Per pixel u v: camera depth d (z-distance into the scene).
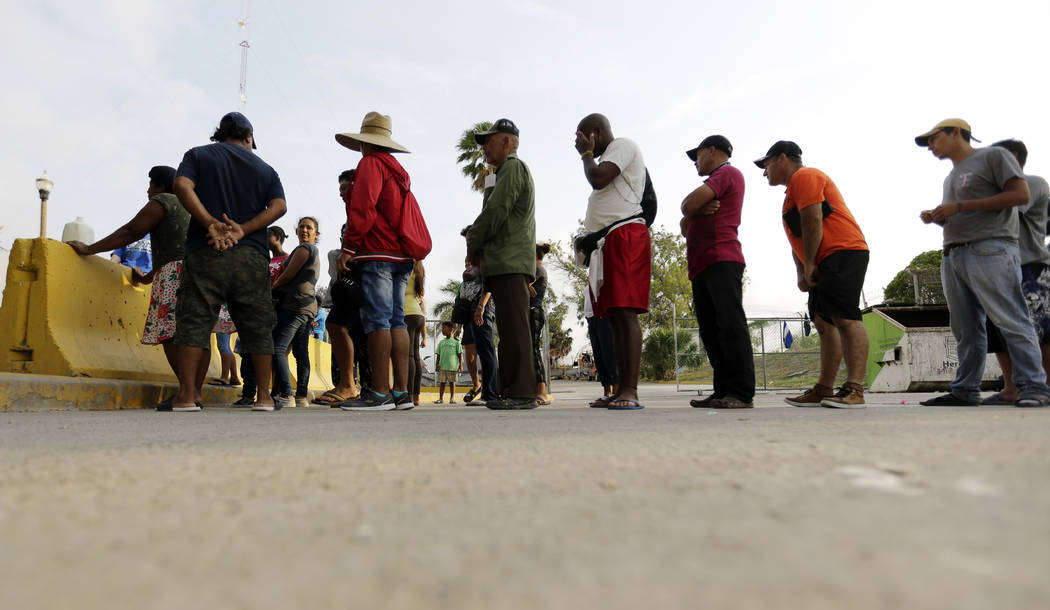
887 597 0.43
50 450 1.45
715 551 0.57
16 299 4.30
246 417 2.96
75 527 0.69
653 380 19.77
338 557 0.57
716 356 4.27
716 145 4.21
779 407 4.02
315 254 5.48
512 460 1.23
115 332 4.85
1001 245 3.59
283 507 0.80
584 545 0.60
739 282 4.03
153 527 0.69
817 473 0.97
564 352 46.03
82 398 3.88
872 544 0.57
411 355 6.61
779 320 12.68
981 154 3.65
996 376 8.97
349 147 4.30
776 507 0.74
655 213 4.39
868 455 1.16
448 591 0.47
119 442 1.64
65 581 0.51
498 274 3.90
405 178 4.20
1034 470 0.94
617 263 3.96
